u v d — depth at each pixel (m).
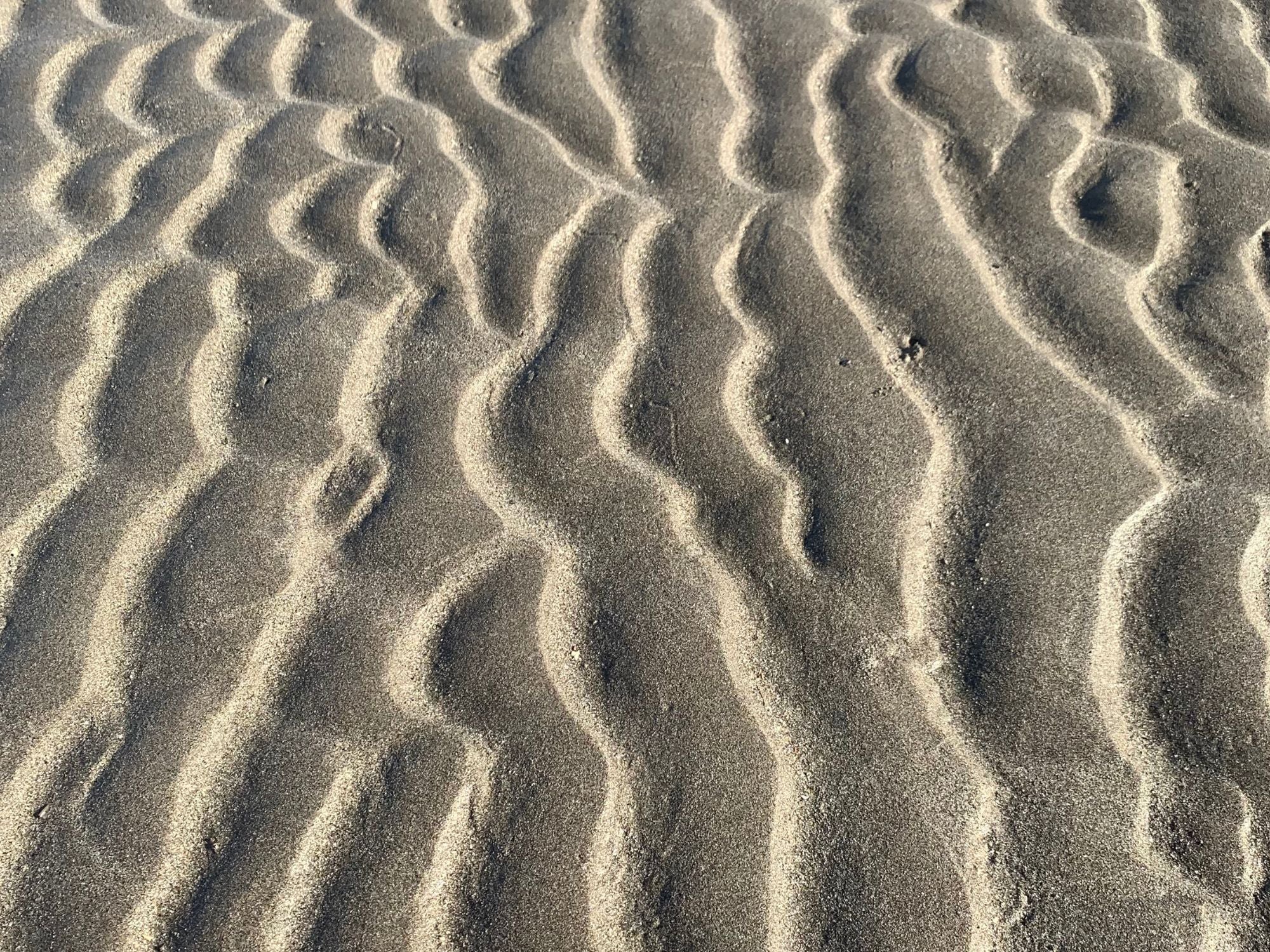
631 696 0.57
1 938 0.52
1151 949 0.51
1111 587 0.60
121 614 0.61
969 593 0.60
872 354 0.70
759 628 0.59
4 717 0.57
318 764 0.56
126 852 0.54
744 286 0.74
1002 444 0.65
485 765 0.56
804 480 0.65
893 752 0.55
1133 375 0.68
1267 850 0.53
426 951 0.52
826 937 0.51
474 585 0.61
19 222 0.80
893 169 0.81
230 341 0.72
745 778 0.55
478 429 0.68
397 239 0.78
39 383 0.70
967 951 0.51
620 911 0.52
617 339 0.72
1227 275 0.72
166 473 0.66
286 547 0.63
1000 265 0.74
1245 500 0.62
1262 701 0.56
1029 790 0.54
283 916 0.52
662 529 0.63
